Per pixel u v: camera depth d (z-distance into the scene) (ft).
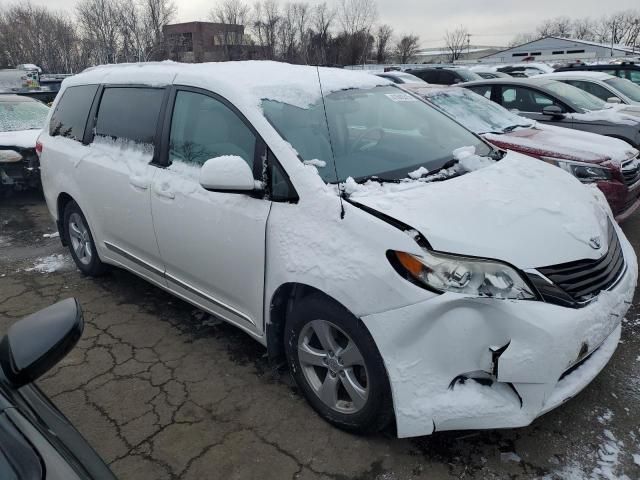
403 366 7.25
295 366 9.04
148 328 12.22
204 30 169.27
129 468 8.04
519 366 6.89
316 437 8.52
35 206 24.23
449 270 7.02
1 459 4.36
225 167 8.53
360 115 10.52
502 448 8.17
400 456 8.07
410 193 8.24
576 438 8.32
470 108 20.34
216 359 10.86
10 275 15.75
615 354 10.54
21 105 28.45
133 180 11.46
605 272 7.93
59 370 10.63
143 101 11.87
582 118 22.74
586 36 250.78
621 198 15.83
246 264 9.14
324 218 7.98
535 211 8.14
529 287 7.07
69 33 173.37
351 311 7.52
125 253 12.73
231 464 8.05
